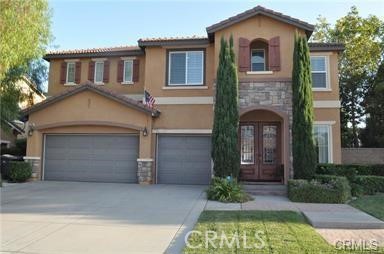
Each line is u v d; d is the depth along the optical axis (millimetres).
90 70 22391
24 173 18766
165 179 19078
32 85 21844
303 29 17703
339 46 19188
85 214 10680
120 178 19094
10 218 10109
